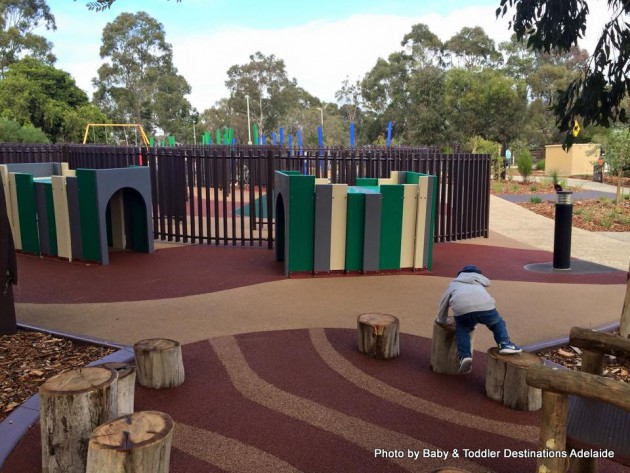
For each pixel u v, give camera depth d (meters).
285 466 3.50
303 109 78.94
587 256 10.81
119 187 9.84
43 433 3.20
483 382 4.80
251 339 5.80
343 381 4.77
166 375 4.55
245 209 17.14
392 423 4.06
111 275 8.80
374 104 65.31
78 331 6.04
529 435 3.92
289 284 8.11
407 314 6.72
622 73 5.06
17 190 10.20
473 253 10.91
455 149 20.27
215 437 3.83
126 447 2.70
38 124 48.00
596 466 3.31
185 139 76.56
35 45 56.56
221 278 8.54
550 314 6.80
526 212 17.73
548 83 58.66
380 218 8.56
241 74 73.12
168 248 11.28
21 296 7.53
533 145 59.47
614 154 19.73
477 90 41.28
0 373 4.84
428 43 58.91
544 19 5.35
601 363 3.58
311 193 8.37
